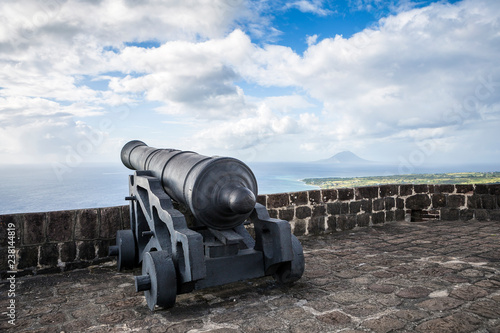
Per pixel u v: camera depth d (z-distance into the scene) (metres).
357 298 3.29
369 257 4.86
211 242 3.63
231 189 3.27
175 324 2.83
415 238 6.09
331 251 5.30
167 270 3.05
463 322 2.67
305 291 3.54
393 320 2.76
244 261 3.50
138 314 3.07
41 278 4.31
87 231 4.82
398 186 7.82
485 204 7.77
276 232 3.48
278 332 2.62
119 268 4.57
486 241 5.70
